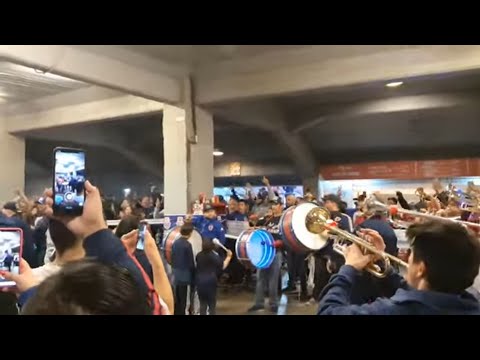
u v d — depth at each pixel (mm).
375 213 3754
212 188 9883
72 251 1215
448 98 12289
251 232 4531
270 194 11086
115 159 19250
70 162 1274
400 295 1524
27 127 12656
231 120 11930
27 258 3721
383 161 16516
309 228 2014
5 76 10055
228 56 8742
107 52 7941
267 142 17078
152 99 9125
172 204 9633
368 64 8094
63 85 10852
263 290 7266
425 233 1523
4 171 12953
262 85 8969
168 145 9758
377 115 13469
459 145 15664
